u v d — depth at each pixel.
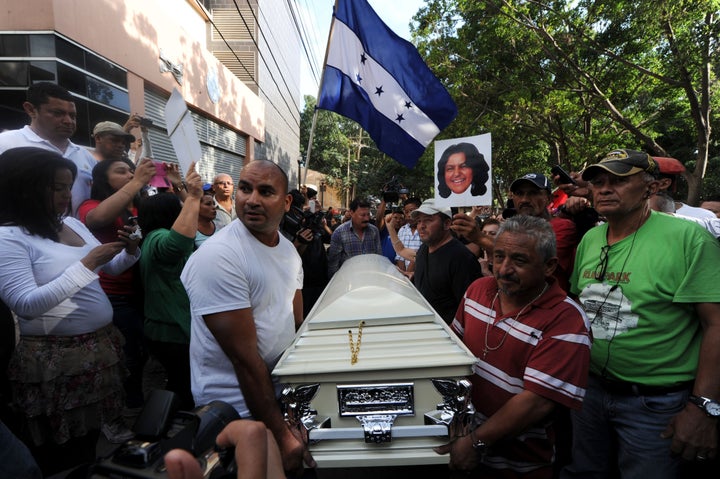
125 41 7.31
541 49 11.34
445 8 12.61
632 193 1.73
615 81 11.54
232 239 1.54
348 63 3.96
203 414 1.00
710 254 1.60
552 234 1.53
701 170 10.12
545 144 16.03
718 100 11.23
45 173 1.75
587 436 1.95
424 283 3.01
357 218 4.68
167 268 2.40
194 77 9.82
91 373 1.86
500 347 1.57
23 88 5.73
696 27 8.40
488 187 2.54
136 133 7.57
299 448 1.34
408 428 1.35
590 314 1.88
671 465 1.69
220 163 12.07
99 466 0.84
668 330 1.67
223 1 14.63
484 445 1.35
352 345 1.44
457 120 13.53
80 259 1.89
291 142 21.31
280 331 1.61
